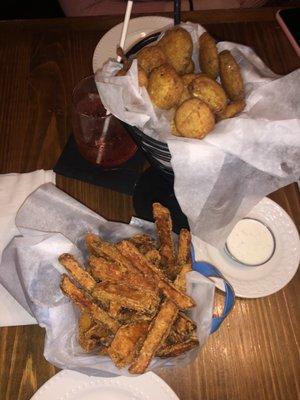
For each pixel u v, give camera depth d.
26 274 0.44
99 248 0.45
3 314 0.47
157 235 0.50
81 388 0.43
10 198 0.54
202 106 0.42
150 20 0.69
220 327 0.48
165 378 0.45
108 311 0.43
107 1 0.94
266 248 0.52
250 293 0.49
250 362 0.46
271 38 0.69
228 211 0.47
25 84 0.63
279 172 0.43
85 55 0.66
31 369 0.45
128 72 0.44
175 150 0.41
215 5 0.93
